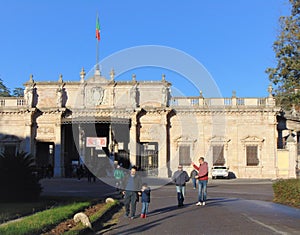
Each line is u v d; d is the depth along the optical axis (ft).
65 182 172.35
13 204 83.46
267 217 62.95
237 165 209.67
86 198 95.30
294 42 103.60
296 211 69.87
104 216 69.10
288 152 206.39
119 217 70.18
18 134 212.43
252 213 67.36
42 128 213.87
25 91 213.25
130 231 55.06
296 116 214.90
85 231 54.13
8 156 89.86
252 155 210.59
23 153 92.84
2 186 87.51
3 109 210.79
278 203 83.56
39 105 214.69
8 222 60.70
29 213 71.31
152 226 58.23
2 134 212.23
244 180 189.88
